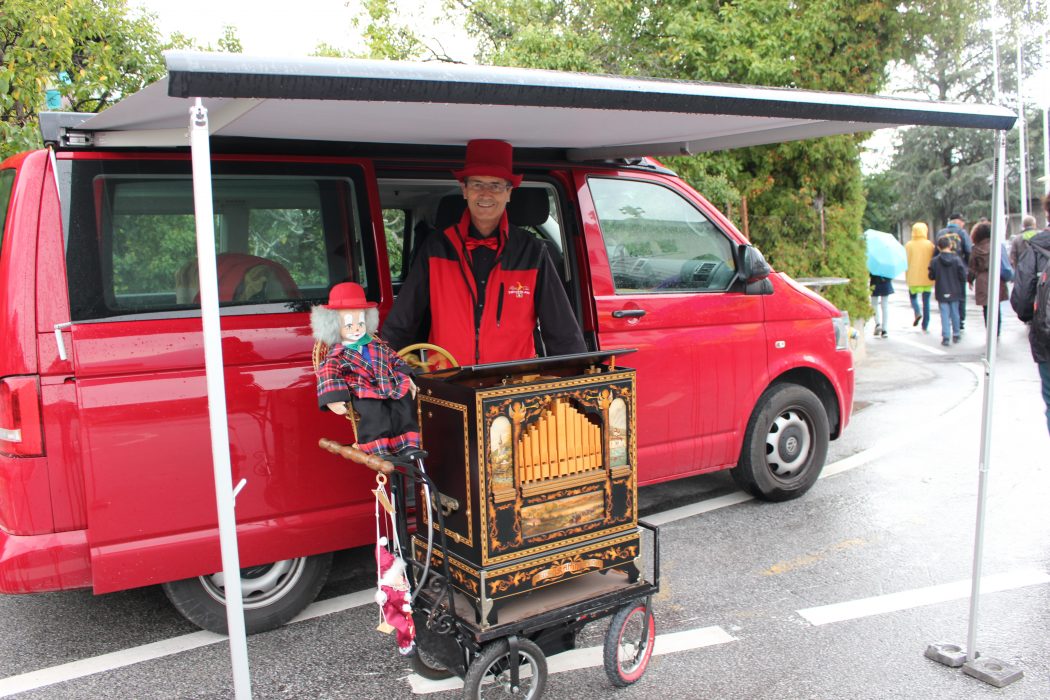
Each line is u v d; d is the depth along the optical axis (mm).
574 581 3078
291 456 3434
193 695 3191
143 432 3162
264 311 3416
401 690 3217
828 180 11047
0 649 3580
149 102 2637
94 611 3936
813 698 3109
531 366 2879
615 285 4414
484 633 2697
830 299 11156
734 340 4812
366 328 2898
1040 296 4828
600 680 3258
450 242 3424
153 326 3188
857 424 7211
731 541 4629
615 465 2988
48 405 3027
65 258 3084
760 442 5035
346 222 3686
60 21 5914
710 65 9625
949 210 40125
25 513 3033
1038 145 38438
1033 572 4145
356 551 4625
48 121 3172
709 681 3236
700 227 4824
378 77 2201
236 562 2293
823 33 10258
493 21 10383
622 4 9875
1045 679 3207
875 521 4887
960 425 7047
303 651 3514
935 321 14922
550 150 4375
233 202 3426
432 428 2904
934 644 3441
